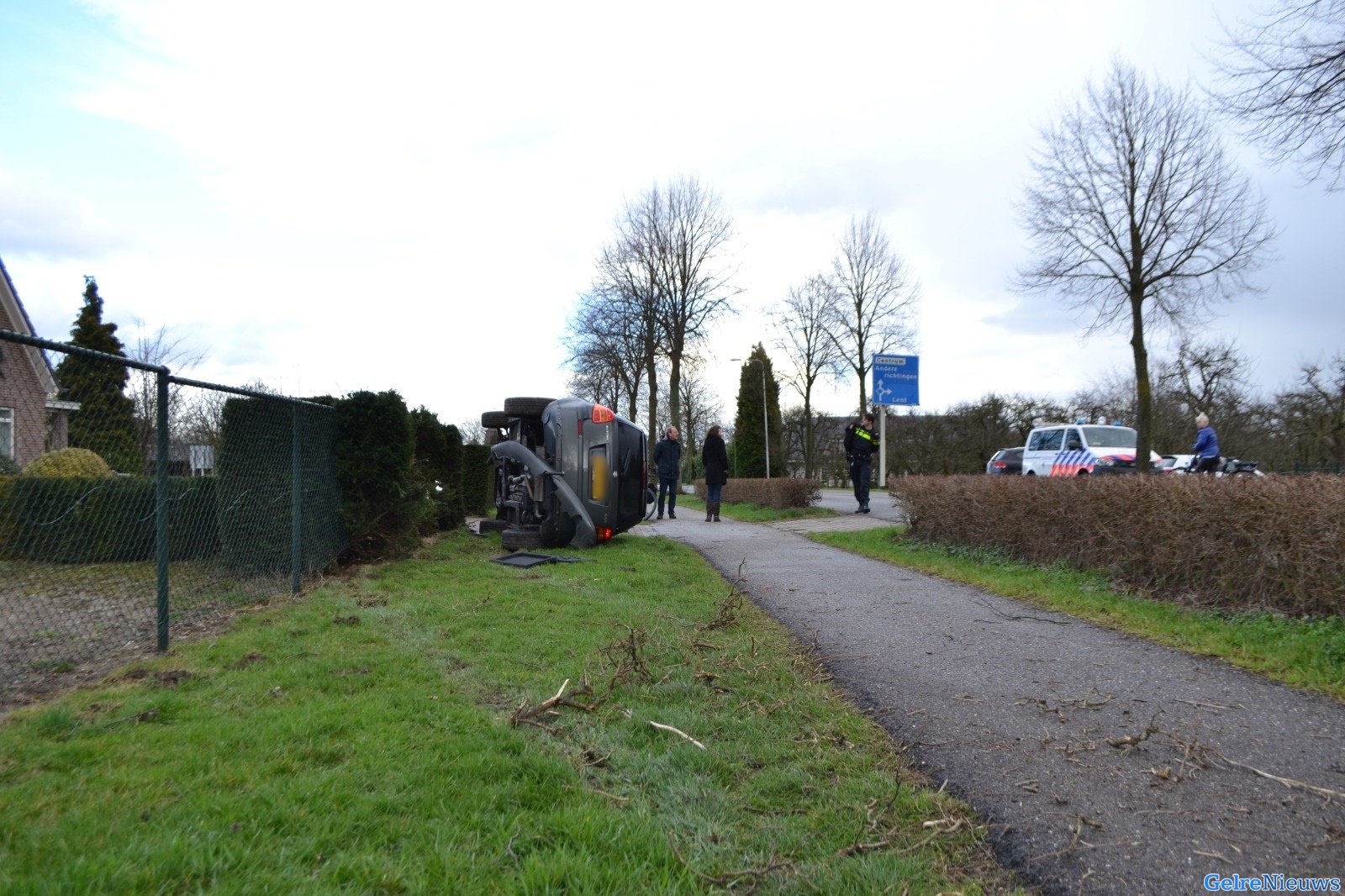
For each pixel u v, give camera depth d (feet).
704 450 58.90
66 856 7.71
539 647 17.35
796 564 34.04
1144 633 19.76
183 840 8.05
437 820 9.05
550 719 13.23
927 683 16.16
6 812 8.63
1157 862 9.12
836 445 198.08
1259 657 16.96
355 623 18.95
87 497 17.28
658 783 11.02
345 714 12.20
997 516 31.63
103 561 18.19
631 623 20.26
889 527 44.55
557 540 35.65
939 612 23.24
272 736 11.21
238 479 23.54
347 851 8.23
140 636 17.08
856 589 27.37
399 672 14.90
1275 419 111.34
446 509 41.88
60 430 16.62
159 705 12.30
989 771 11.73
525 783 10.20
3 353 14.60
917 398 124.47
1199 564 21.48
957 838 9.74
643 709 13.93
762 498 69.97
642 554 34.37
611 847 8.83
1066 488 27.55
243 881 7.55
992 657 18.01
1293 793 10.75
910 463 171.12
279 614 19.81
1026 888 8.71
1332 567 17.78
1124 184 72.13
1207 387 132.26
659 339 126.82
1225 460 55.83
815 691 15.70
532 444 39.68
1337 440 102.58
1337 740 12.56
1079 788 11.09
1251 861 9.09
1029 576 27.43
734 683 15.85
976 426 166.81
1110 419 161.89
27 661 14.97
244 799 9.14
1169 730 13.10
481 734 11.89
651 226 126.93
